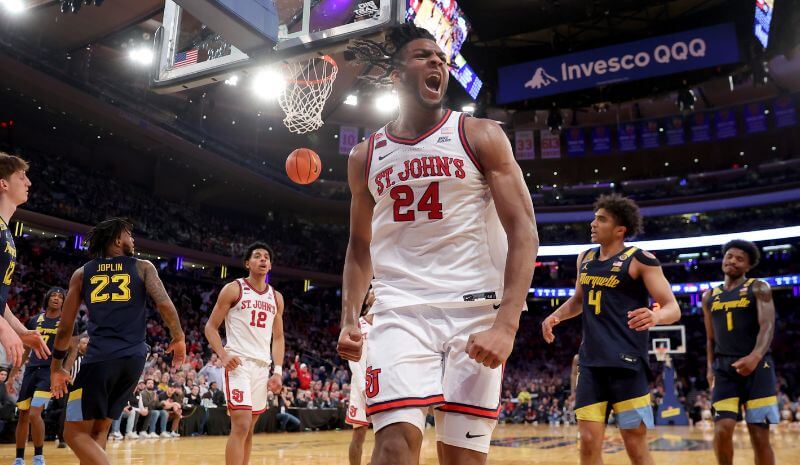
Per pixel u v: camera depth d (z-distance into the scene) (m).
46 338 6.11
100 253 3.95
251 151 28.70
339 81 13.04
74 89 18.84
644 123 28.12
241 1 5.60
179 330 3.90
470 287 1.95
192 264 25.05
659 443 10.35
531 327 30.64
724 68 19.06
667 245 27.88
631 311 3.29
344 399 16.89
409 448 1.80
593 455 3.35
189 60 6.75
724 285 4.43
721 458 4.22
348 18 5.82
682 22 19.53
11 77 17.72
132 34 17.00
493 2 17.48
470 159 2.02
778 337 27.48
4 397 9.23
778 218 28.12
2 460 6.76
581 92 21.38
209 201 28.45
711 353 4.47
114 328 3.73
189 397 12.37
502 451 8.91
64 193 20.64
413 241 2.02
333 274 28.70
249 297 4.84
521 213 1.95
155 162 26.08
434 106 2.07
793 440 11.55
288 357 20.91
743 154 28.98
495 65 21.48
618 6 17.70
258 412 4.86
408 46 2.12
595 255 3.72
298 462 7.02
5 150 20.00
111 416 3.74
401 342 1.90
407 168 2.03
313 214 31.30
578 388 3.49
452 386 1.90
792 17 15.71
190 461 6.82
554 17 18.03
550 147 28.67
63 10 10.80
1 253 3.00
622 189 32.03
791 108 25.89
